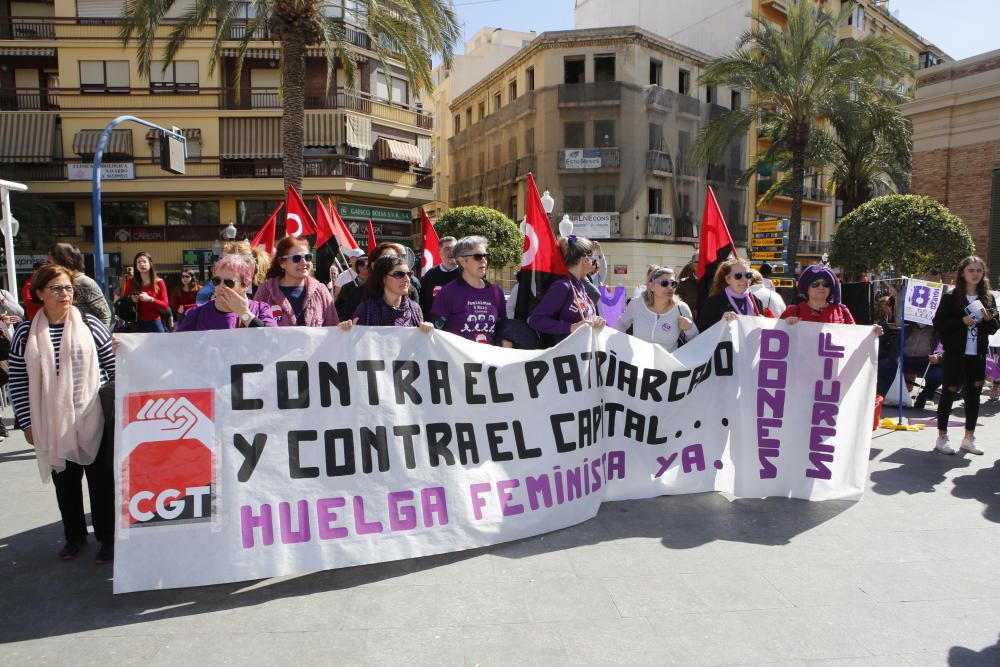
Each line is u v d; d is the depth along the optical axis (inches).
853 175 1021.8
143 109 1056.8
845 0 1459.2
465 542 145.2
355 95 1077.8
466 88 1712.6
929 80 736.3
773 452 184.7
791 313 198.5
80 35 1043.9
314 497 135.4
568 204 1289.4
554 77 1282.0
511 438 156.2
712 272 223.5
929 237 602.9
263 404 134.9
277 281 169.9
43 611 122.0
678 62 1326.3
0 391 299.7
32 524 166.6
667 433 181.8
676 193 1310.3
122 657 106.7
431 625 116.3
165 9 573.6
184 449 128.7
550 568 138.8
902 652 108.8
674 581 133.0
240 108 1067.9
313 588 130.3
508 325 177.8
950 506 178.7
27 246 1013.2
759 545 151.6
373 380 143.9
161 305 315.6
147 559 124.3
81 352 137.5
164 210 1103.0
